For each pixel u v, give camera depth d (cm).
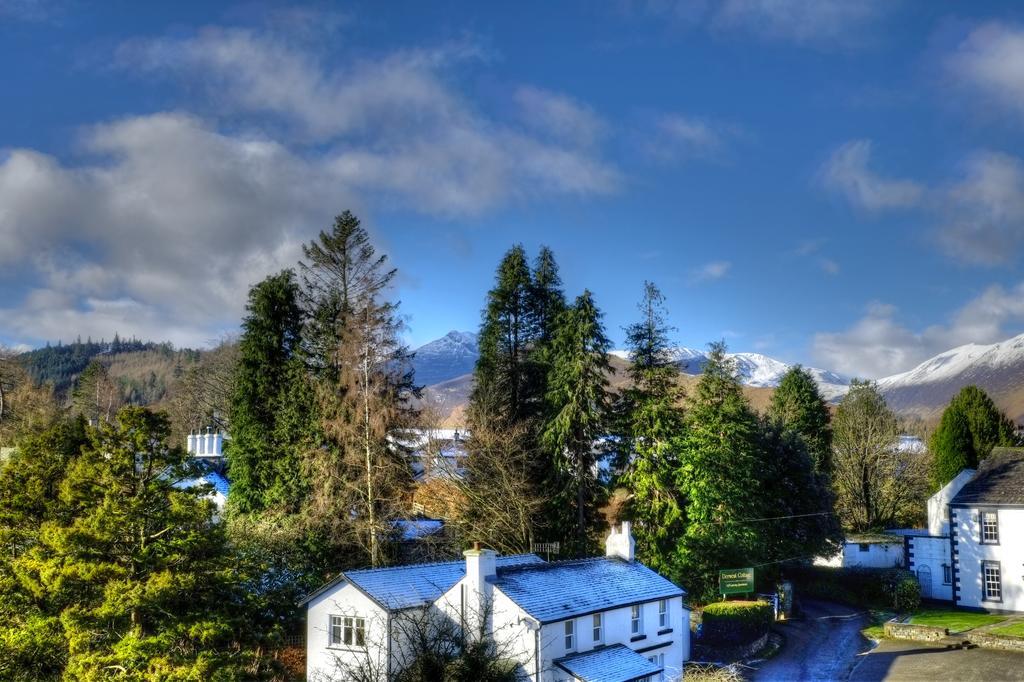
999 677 4316
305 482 5650
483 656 3372
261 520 5309
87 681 3155
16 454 4522
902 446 10200
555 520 5838
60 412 9488
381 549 5412
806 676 4572
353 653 3838
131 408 3609
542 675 3625
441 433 7562
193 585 3491
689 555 5659
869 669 4656
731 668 4578
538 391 6625
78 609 3400
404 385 5984
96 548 3419
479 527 5553
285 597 4606
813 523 6688
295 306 6556
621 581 4425
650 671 3881
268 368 6356
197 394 10319
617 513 6131
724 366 6331
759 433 6700
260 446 6116
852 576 7056
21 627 3453
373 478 5428
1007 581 5928
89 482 3544
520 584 3928
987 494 6134
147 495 3512
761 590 6250
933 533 7400
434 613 3850
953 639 5134
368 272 6100
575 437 5878
